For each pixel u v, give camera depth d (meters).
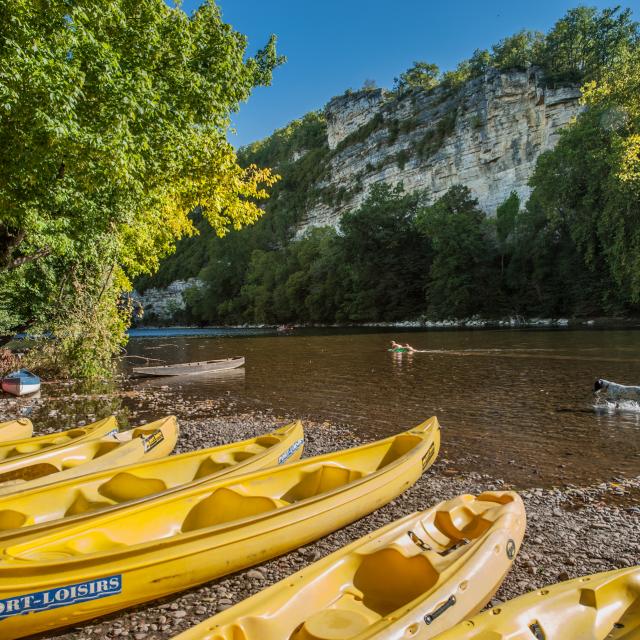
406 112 92.56
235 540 4.23
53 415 12.94
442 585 3.24
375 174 92.06
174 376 20.44
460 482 7.07
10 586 3.41
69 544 4.13
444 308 58.84
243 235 100.81
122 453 7.09
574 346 25.23
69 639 3.85
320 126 138.75
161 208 17.55
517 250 56.91
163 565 3.93
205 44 12.79
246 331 68.44
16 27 7.72
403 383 16.25
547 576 4.48
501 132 68.69
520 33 90.69
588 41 71.56
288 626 3.12
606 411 11.30
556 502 6.25
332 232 86.06
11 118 8.10
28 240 14.16
